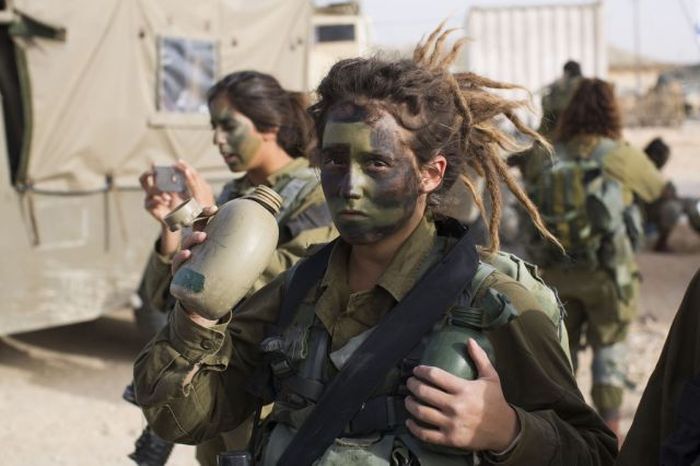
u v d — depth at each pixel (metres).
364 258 1.99
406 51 2.17
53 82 7.03
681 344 1.87
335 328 1.96
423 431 1.76
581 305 5.16
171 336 1.98
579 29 20.91
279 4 8.84
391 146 1.86
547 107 6.35
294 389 1.96
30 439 5.81
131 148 7.64
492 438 1.76
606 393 5.09
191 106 8.06
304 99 3.55
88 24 7.21
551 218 5.02
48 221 7.20
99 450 5.65
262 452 2.02
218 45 8.24
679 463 1.75
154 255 3.12
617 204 4.97
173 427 2.09
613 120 5.07
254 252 1.88
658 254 13.01
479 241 2.17
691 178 22.47
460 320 1.85
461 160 2.01
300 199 3.17
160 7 7.75
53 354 7.87
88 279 7.46
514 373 1.92
